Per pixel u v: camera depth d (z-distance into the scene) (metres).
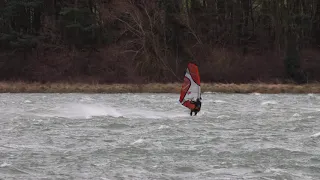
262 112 92.88
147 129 68.94
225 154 51.00
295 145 56.03
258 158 49.16
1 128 70.38
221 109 99.06
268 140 59.38
